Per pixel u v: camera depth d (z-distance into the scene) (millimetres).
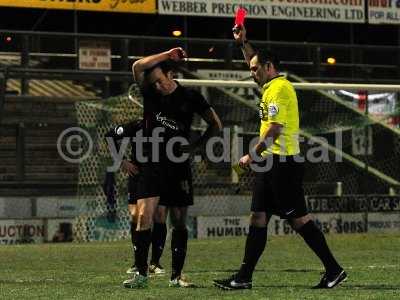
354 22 58844
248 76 55281
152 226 20812
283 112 18250
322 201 47094
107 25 62469
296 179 18469
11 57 52844
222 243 37906
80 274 23297
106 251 33062
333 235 43219
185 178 19281
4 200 47781
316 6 58219
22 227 43438
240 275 18500
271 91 18375
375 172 51219
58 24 61531
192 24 64062
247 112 49781
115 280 21266
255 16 57062
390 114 50812
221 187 48375
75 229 43812
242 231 45969
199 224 45031
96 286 19516
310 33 66125
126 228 43594
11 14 60750
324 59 58969
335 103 53062
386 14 59531
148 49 55469
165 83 18516
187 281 19938
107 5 54531
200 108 18891
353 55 59625
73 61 53875
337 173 51031
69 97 54844
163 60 18500
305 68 57531
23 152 53438
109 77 53688
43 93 54750
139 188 18828
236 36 19156
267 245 35406
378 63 60250
